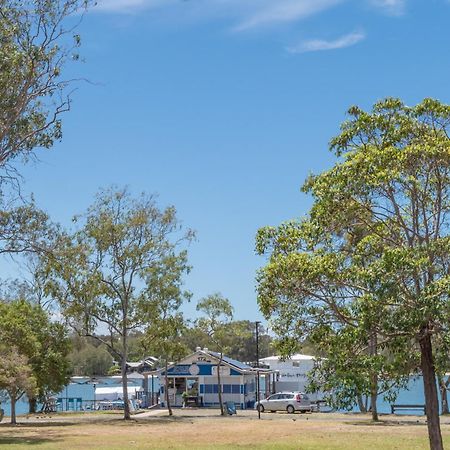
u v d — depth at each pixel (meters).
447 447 24.06
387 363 14.42
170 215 47.03
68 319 45.84
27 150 28.62
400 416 46.78
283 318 15.25
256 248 15.89
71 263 41.62
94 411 59.44
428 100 15.46
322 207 15.27
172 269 46.97
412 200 15.09
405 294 13.88
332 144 15.81
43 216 42.25
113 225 45.28
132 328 46.84
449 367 14.19
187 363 64.19
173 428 36.69
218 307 53.47
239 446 26.28
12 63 26.11
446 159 14.62
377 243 14.99
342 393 14.48
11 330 46.28
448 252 14.14
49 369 52.78
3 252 31.91
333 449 24.80
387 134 15.48
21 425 40.47
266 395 68.25
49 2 27.11
